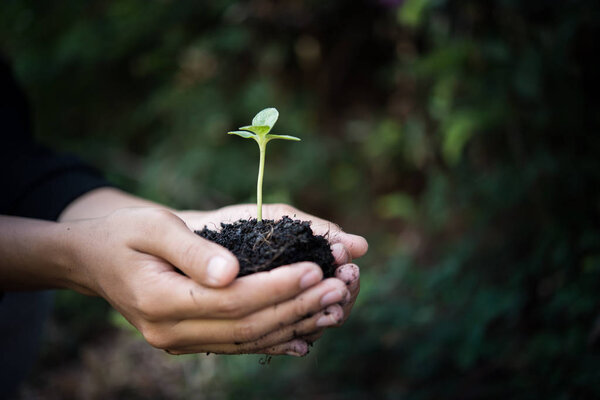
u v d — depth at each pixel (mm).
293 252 433
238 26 1047
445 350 721
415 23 794
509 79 706
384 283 866
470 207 847
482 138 812
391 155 1041
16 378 603
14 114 613
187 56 1094
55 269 461
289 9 1053
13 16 1124
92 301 965
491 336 707
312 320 417
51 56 1148
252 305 406
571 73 667
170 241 414
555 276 666
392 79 996
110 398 786
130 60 1146
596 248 637
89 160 1126
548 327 647
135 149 1215
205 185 1040
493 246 778
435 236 923
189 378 792
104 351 884
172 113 1102
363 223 1104
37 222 470
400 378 744
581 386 584
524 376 630
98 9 1114
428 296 788
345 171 1117
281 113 1065
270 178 1041
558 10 668
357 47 1088
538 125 710
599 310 608
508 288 693
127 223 431
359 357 780
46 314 615
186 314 416
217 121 1040
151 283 418
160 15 1063
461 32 776
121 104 1212
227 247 451
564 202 703
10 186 556
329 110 1153
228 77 1089
